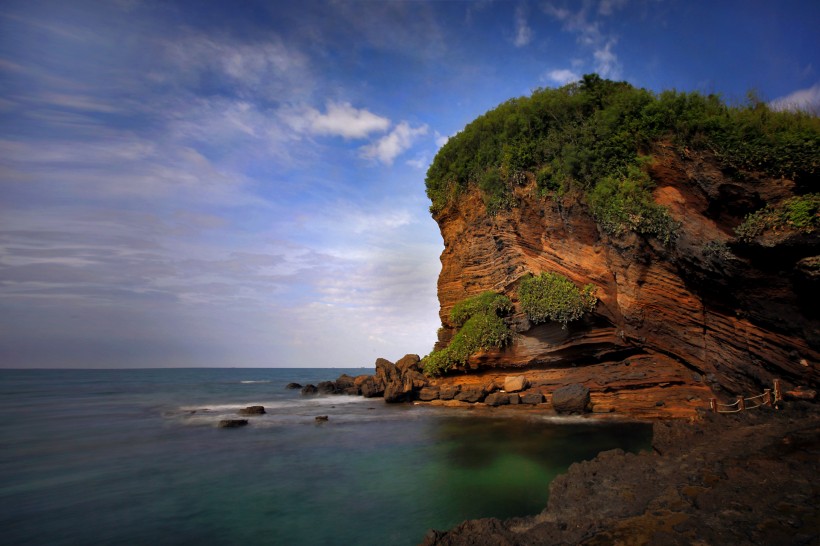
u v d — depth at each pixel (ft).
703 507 22.34
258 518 30.19
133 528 28.50
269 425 65.62
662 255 60.49
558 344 77.77
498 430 58.70
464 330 90.07
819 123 51.60
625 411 66.39
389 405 92.27
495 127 92.58
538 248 80.12
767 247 48.34
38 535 27.35
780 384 50.16
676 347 64.08
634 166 63.72
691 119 57.72
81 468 41.73
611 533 20.85
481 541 21.94
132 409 85.46
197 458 45.68
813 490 22.48
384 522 29.32
